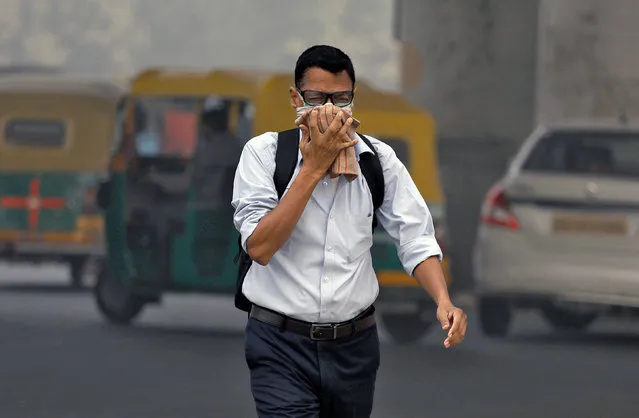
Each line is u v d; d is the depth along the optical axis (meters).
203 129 27.59
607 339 29.39
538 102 40.97
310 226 10.53
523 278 27.03
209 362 24.00
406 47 42.56
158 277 27.95
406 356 25.47
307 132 10.20
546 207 26.97
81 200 38.53
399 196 10.68
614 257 26.50
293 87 10.40
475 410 19.25
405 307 27.08
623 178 26.73
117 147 28.55
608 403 20.12
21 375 22.12
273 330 10.61
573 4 40.34
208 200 27.47
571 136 27.75
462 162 41.28
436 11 41.88
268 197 10.46
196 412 18.73
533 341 28.58
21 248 38.50
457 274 40.22
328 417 10.89
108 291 29.97
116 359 24.20
